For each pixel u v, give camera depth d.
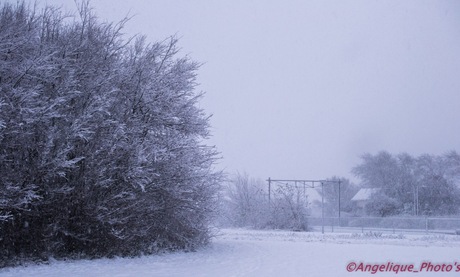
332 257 14.02
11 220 10.93
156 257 13.25
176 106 14.46
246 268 11.14
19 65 10.99
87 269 10.52
